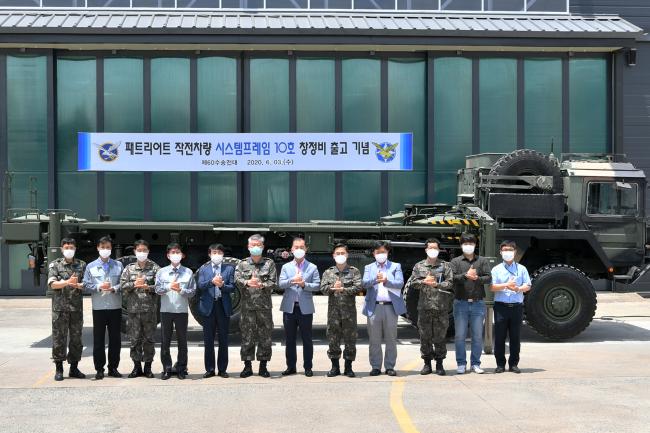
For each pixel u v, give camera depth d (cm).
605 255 1400
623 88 2048
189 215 1989
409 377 1029
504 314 1054
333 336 1034
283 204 1997
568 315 1358
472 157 1597
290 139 1997
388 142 2009
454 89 2012
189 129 1991
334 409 842
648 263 1448
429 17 2064
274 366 1128
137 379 1023
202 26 1912
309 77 2002
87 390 947
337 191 2003
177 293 1021
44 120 1966
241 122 1998
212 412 831
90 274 1025
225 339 1037
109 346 1040
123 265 1352
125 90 1981
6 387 966
